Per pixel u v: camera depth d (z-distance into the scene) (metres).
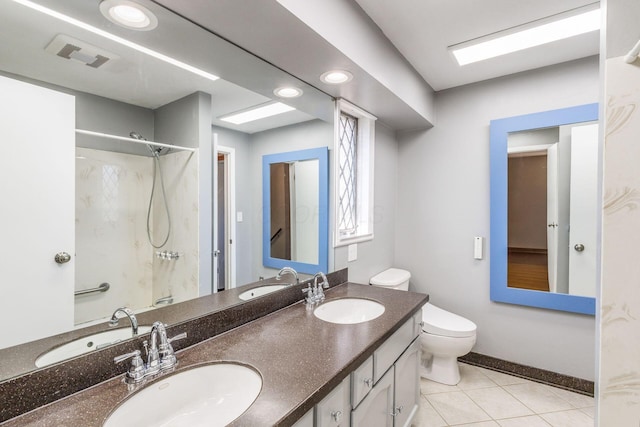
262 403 0.84
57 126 0.96
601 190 1.00
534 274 2.34
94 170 1.06
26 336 0.89
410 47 1.99
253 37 1.28
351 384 1.16
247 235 1.64
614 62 0.97
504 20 1.71
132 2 1.05
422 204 2.86
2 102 0.85
